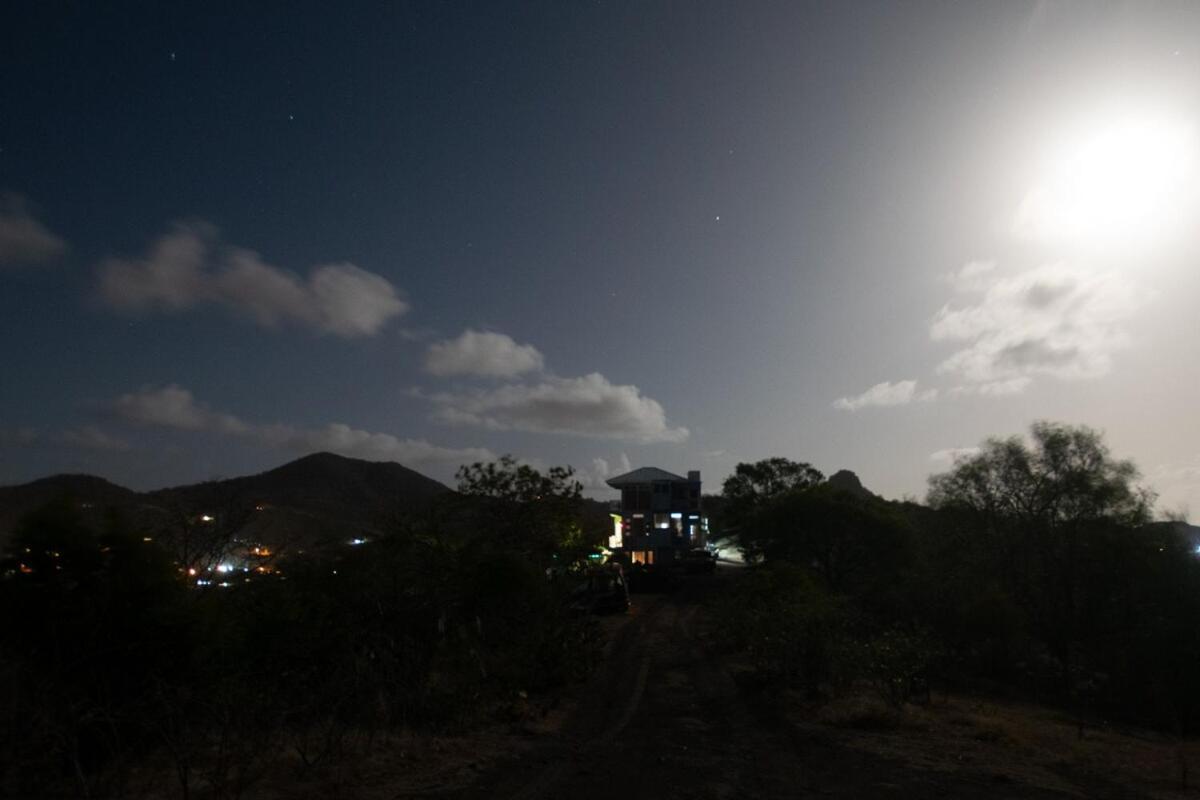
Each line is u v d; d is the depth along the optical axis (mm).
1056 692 24297
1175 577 27672
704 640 23750
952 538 33844
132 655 8164
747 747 11125
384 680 11320
